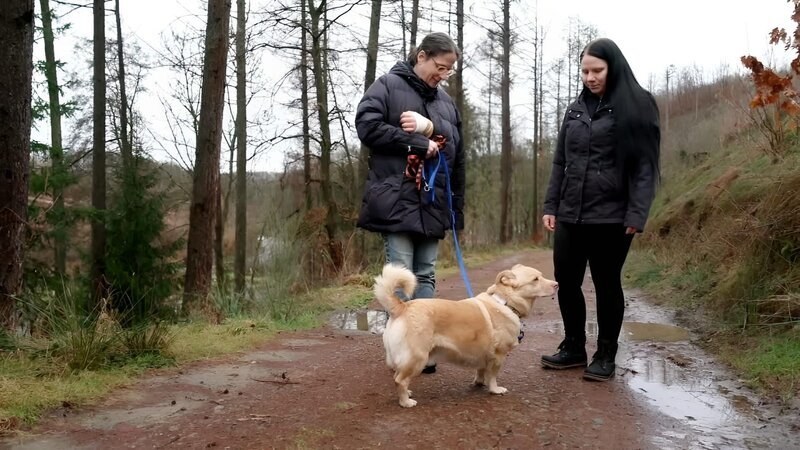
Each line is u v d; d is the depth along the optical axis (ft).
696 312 22.13
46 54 52.42
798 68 18.37
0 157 17.54
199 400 12.33
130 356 15.15
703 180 43.73
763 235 18.57
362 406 12.01
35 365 13.50
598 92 14.10
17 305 17.62
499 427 10.84
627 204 13.85
